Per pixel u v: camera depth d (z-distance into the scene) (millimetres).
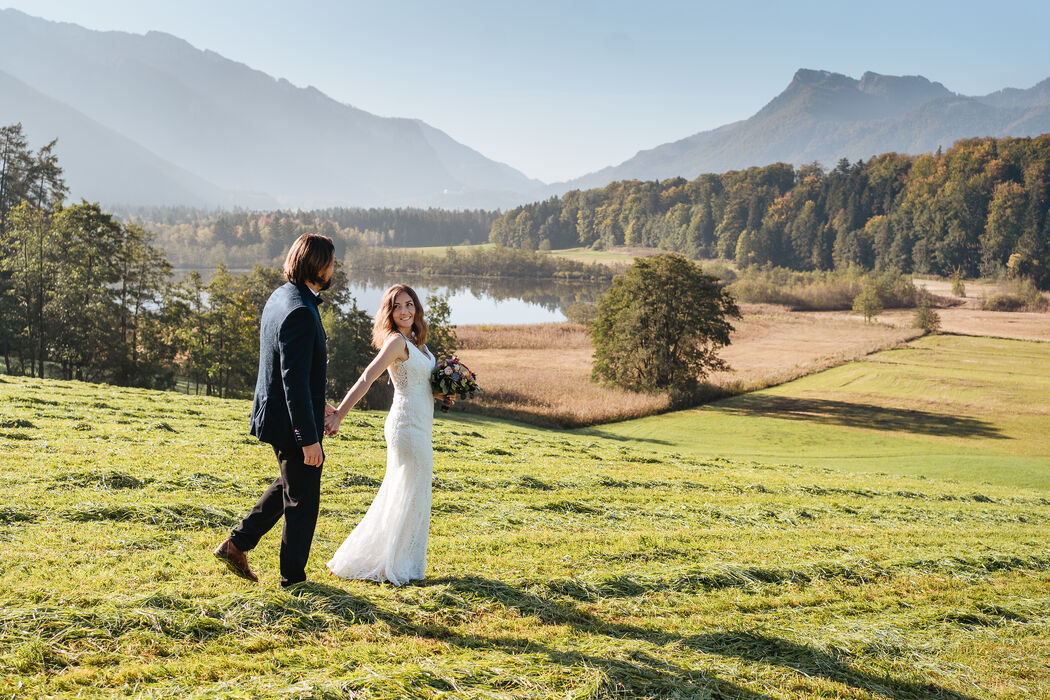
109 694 2926
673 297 52406
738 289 140125
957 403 52281
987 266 170500
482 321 119000
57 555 4629
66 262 43906
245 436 11180
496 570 5422
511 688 3381
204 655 3410
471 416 36750
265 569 4809
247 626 3771
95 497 6215
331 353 46406
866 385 58750
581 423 40719
